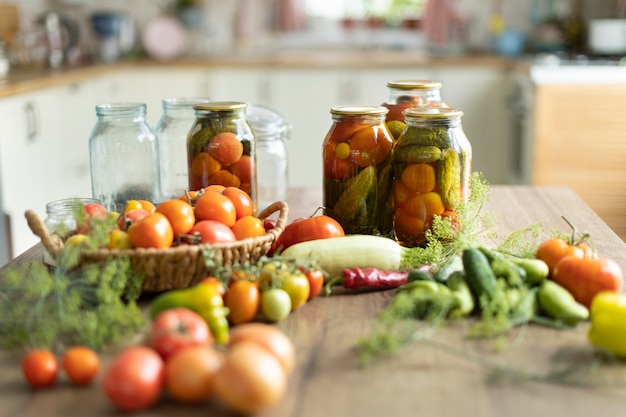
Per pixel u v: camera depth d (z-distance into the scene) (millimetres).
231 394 886
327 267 1353
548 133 4133
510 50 5098
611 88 4066
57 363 1011
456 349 1083
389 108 1724
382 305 1272
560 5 5219
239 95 4883
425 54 5230
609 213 4199
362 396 953
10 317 1140
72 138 4234
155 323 1003
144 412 925
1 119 3256
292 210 1889
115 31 5070
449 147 1486
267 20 5586
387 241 1398
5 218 3170
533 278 1238
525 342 1108
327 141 1581
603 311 1060
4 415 920
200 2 5465
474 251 1234
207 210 1360
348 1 5586
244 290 1170
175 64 4863
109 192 1746
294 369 1028
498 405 931
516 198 2021
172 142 1831
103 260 1222
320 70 4816
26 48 4488
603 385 982
